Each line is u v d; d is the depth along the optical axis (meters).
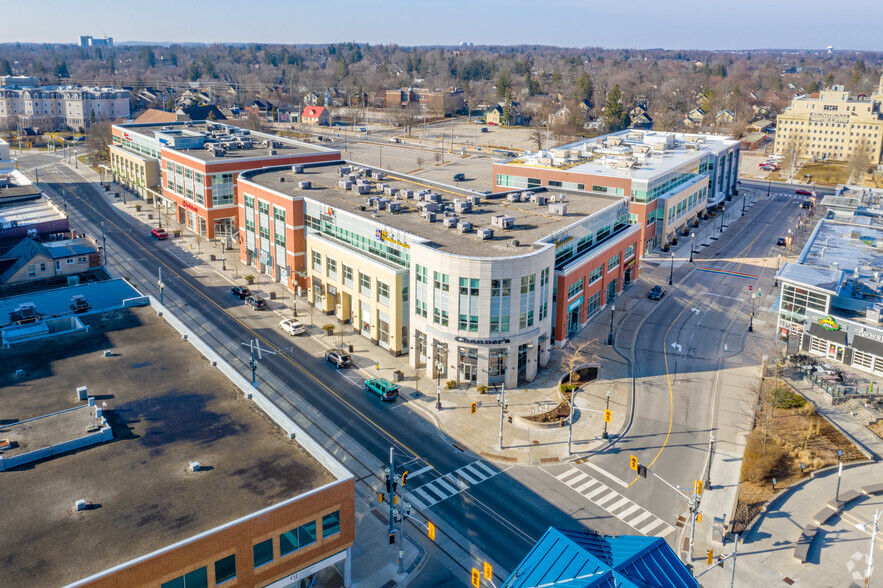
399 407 79.12
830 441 73.56
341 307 100.75
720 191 185.88
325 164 138.00
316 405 79.06
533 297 83.12
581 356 91.94
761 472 67.06
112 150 187.88
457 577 54.56
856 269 96.56
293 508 47.03
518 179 145.25
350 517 50.50
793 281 93.88
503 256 81.25
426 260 82.62
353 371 87.25
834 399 81.31
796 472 68.00
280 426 56.72
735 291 119.56
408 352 92.50
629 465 69.31
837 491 62.41
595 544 43.34
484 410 78.81
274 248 116.25
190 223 147.75
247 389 60.75
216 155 143.50
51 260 103.69
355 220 98.88
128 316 77.31
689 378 87.56
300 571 48.81
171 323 75.25
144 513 45.81
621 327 102.62
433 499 63.66
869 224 124.81
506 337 81.88
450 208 105.44
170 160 150.75
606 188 135.00
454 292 80.94
